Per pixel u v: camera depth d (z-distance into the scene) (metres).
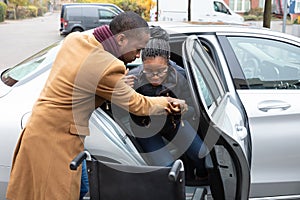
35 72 2.87
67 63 2.14
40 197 2.17
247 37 3.26
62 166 2.13
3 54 12.73
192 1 16.25
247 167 2.12
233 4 27.02
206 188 2.68
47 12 52.66
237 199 2.20
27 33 20.66
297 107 3.10
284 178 3.08
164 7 16.17
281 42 3.32
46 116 2.13
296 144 3.06
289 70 3.30
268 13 8.07
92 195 2.12
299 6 17.59
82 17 17.50
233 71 3.09
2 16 30.62
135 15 2.20
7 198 2.25
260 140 2.98
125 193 2.07
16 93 2.71
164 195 2.01
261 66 3.23
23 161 2.18
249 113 2.97
